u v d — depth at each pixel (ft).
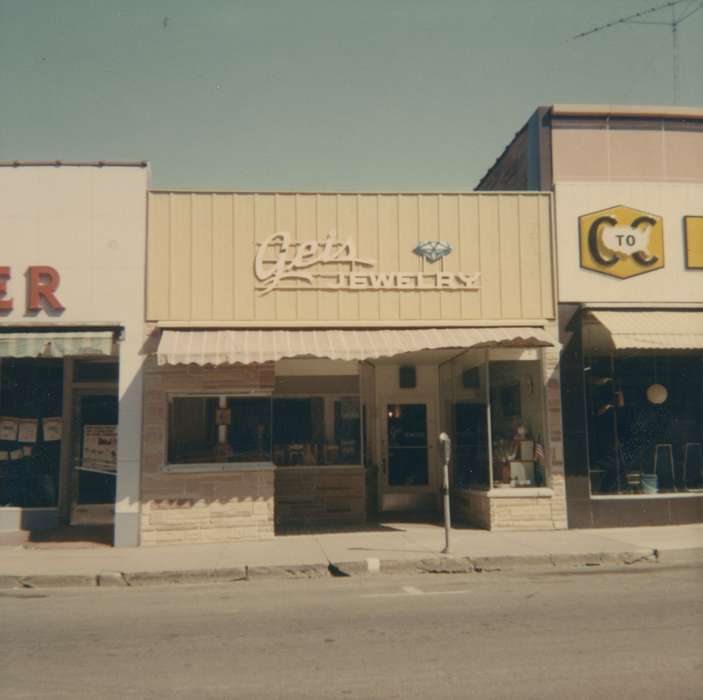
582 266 48.11
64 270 44.83
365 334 45.39
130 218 45.37
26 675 19.97
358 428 51.60
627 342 45.27
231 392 45.16
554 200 48.34
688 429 49.16
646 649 21.47
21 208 45.03
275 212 46.26
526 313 47.42
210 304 45.39
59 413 49.70
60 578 34.65
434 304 46.83
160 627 25.25
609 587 31.30
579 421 47.39
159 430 44.34
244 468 44.52
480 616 25.86
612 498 47.34
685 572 35.42
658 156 50.26
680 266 48.91
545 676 19.13
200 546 42.52
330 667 20.24
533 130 50.44
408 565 36.47
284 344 43.29
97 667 20.63
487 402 47.01
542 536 44.01
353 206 46.85
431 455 56.85
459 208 47.57
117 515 43.62
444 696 17.76
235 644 22.79
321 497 51.03
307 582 34.30
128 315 44.91
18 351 42.37
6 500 48.37
